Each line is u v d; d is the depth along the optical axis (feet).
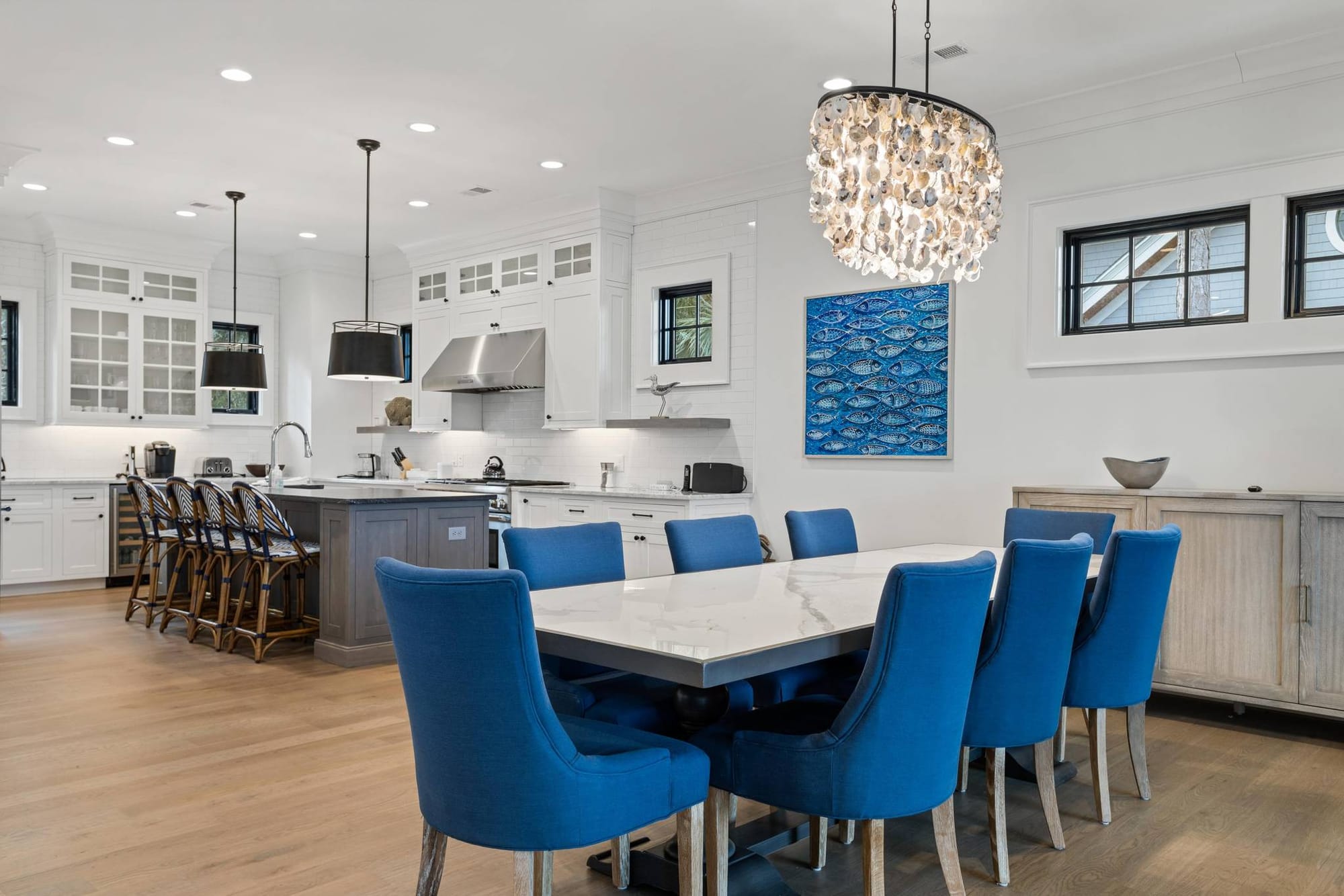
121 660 15.92
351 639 15.62
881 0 11.73
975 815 9.61
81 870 8.00
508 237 22.76
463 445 26.02
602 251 20.67
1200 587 12.73
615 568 9.81
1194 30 12.51
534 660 5.54
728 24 12.43
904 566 6.11
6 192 20.62
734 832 8.45
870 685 6.19
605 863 8.23
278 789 9.97
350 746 11.39
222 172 18.99
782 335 18.65
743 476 19.13
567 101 15.11
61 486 22.66
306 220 22.94
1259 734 12.36
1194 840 8.92
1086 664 9.07
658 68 13.84
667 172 19.01
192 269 25.49
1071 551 7.89
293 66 13.80
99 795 9.75
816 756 6.32
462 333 24.16
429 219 22.81
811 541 12.19
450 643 5.56
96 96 14.93
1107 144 14.71
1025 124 15.39
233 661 15.92
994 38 12.79
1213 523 12.63
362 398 28.02
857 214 7.71
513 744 5.60
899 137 7.45
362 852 8.42
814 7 11.93
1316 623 11.84
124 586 23.73
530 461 24.00
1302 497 11.92
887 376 17.11
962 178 7.79
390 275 27.76
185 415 25.39
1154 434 14.25
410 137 16.85
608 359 20.84
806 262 18.28
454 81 14.35
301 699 13.55
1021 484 15.51
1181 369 14.01
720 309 19.61
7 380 23.62
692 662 5.79
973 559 6.54
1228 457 13.60
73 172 19.03
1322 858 8.52
